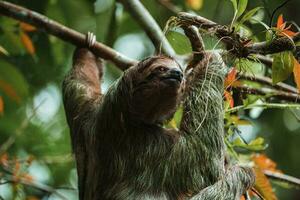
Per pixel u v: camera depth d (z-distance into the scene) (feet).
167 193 41.22
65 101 46.60
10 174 52.95
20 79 58.39
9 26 55.26
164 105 41.06
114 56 47.06
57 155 66.80
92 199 42.50
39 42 58.75
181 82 40.19
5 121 64.59
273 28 38.09
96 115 43.42
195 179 40.78
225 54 41.04
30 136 66.33
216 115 41.11
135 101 40.98
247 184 40.98
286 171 73.87
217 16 54.24
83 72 47.11
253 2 57.21
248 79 45.83
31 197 52.44
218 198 39.40
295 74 38.45
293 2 68.44
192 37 41.24
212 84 41.34
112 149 42.09
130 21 66.33
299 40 38.27
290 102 49.70
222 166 40.88
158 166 41.60
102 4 61.41
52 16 61.16
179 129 42.32
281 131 73.61
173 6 60.54
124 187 41.34
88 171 43.27
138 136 42.32
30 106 65.57
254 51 38.96
